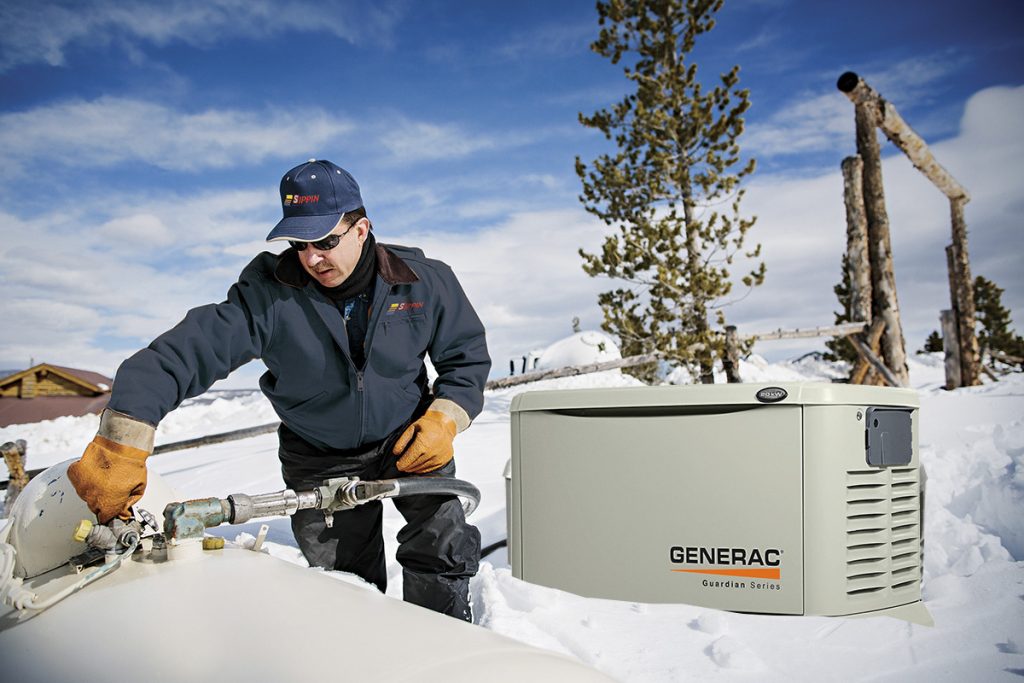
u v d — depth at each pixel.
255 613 0.89
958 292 12.96
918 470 2.75
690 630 2.36
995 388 8.86
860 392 2.52
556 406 2.76
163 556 1.22
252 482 6.16
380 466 2.40
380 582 2.61
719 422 2.54
